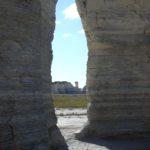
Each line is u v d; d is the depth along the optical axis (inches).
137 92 746.8
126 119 743.7
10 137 395.2
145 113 743.1
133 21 754.2
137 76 750.5
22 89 416.8
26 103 419.5
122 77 751.1
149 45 754.2
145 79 749.9
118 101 748.6
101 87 754.2
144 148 642.8
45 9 578.6
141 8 754.8
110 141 707.4
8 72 402.3
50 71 612.1
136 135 735.7
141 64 753.0
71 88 3405.5
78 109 1792.6
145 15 754.8
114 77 752.3
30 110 425.1
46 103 572.1
